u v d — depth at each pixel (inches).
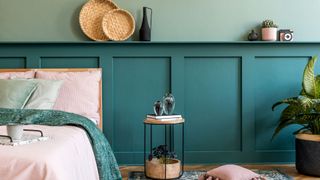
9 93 113.7
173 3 146.3
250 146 146.5
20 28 144.0
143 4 146.3
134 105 145.5
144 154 137.2
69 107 124.6
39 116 93.0
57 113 97.9
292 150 146.9
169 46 144.3
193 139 146.6
